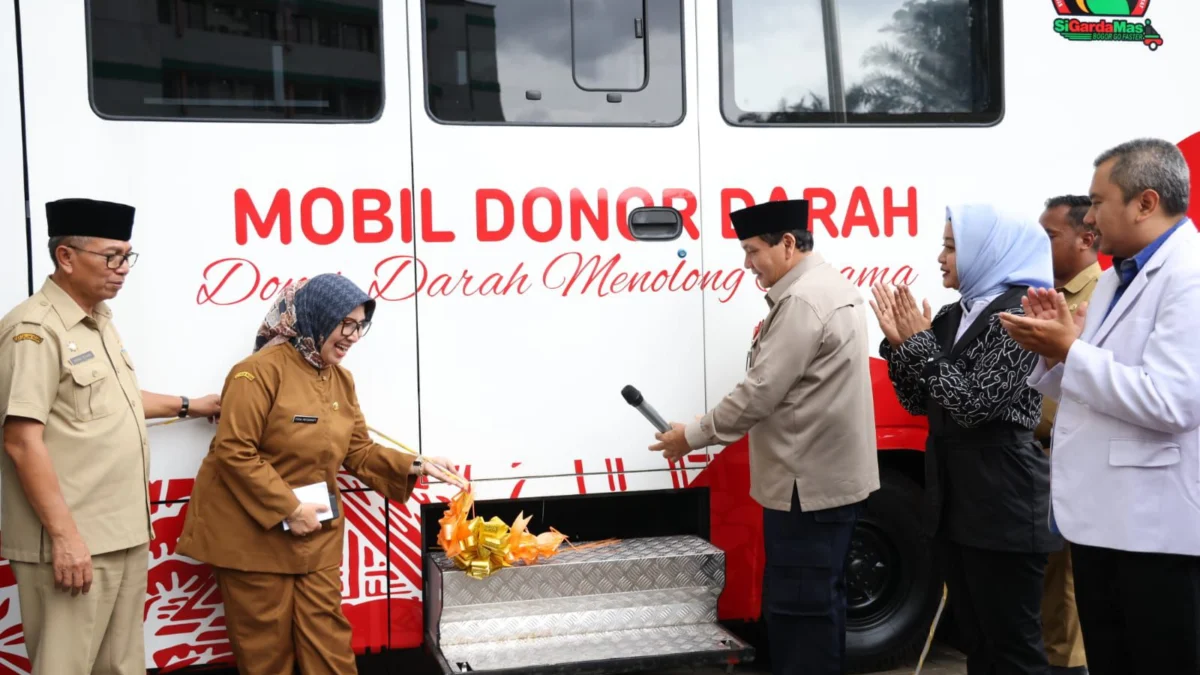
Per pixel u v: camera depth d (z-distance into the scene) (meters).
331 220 3.95
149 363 3.80
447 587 3.88
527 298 4.12
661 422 3.96
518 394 4.11
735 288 4.32
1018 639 3.56
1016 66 4.59
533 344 4.12
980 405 3.44
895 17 4.48
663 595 4.12
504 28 4.10
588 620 4.04
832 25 4.42
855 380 3.76
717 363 4.30
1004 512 3.51
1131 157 2.92
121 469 3.37
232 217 3.87
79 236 3.27
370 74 3.98
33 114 3.71
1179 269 2.84
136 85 3.80
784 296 3.78
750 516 4.36
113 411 3.36
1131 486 2.87
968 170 4.55
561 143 4.14
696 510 4.45
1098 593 3.07
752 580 4.39
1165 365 2.78
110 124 3.77
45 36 3.71
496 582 3.94
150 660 3.83
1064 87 4.64
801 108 4.39
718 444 3.85
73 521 3.23
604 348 4.19
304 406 3.59
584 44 4.17
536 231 4.12
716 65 4.29
